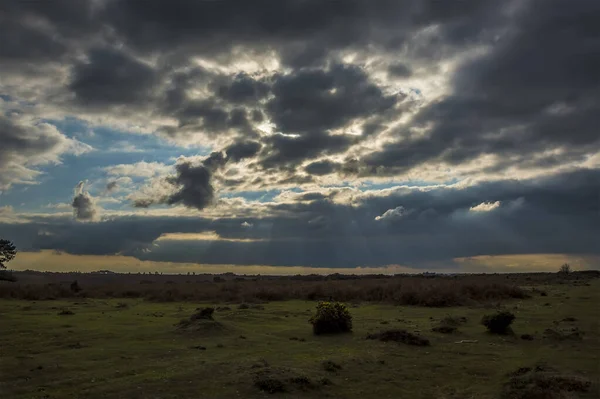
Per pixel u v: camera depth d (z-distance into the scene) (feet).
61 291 215.92
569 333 83.76
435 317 123.34
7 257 377.09
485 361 66.33
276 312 136.26
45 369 58.13
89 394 46.80
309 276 470.39
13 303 167.02
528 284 280.31
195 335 85.10
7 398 45.96
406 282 246.27
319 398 47.70
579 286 256.52
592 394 47.65
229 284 278.46
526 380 51.85
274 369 54.08
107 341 80.18
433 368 61.93
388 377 56.70
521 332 92.48
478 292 179.32
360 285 236.43
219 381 50.96
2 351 70.49
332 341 81.82
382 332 82.94
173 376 52.65
